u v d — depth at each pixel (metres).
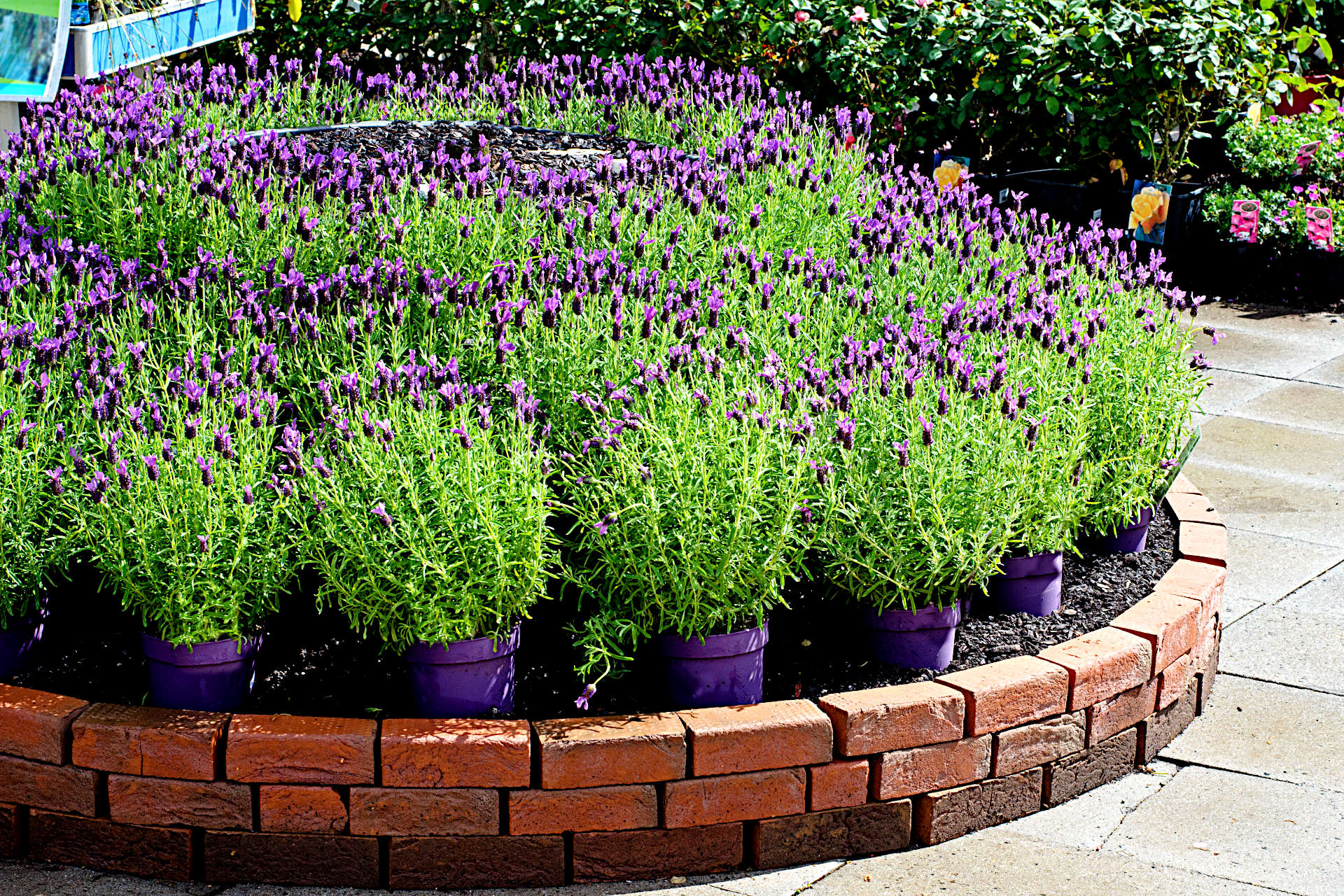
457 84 7.59
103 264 4.20
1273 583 4.83
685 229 4.71
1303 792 3.52
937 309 4.50
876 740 3.21
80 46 5.39
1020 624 3.86
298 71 6.93
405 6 9.83
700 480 3.23
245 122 6.27
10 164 4.89
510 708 3.35
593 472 3.42
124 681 3.50
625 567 3.31
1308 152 9.65
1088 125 9.26
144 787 3.10
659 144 6.14
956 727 3.28
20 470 3.31
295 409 4.05
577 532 3.69
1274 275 9.13
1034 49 8.98
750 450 3.29
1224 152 10.31
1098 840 3.32
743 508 3.17
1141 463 4.18
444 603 3.12
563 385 3.78
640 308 3.97
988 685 3.30
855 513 3.39
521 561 3.15
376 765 3.05
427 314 3.99
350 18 9.88
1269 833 3.33
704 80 9.29
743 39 9.50
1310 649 4.33
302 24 9.85
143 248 4.46
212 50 9.77
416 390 3.36
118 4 5.86
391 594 3.16
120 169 4.75
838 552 3.42
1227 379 7.31
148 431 3.30
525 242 4.46
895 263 4.44
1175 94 9.27
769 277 4.43
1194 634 3.79
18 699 3.18
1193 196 9.48
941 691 3.28
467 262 4.40
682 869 3.19
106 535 3.16
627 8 9.45
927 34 9.38
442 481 3.12
